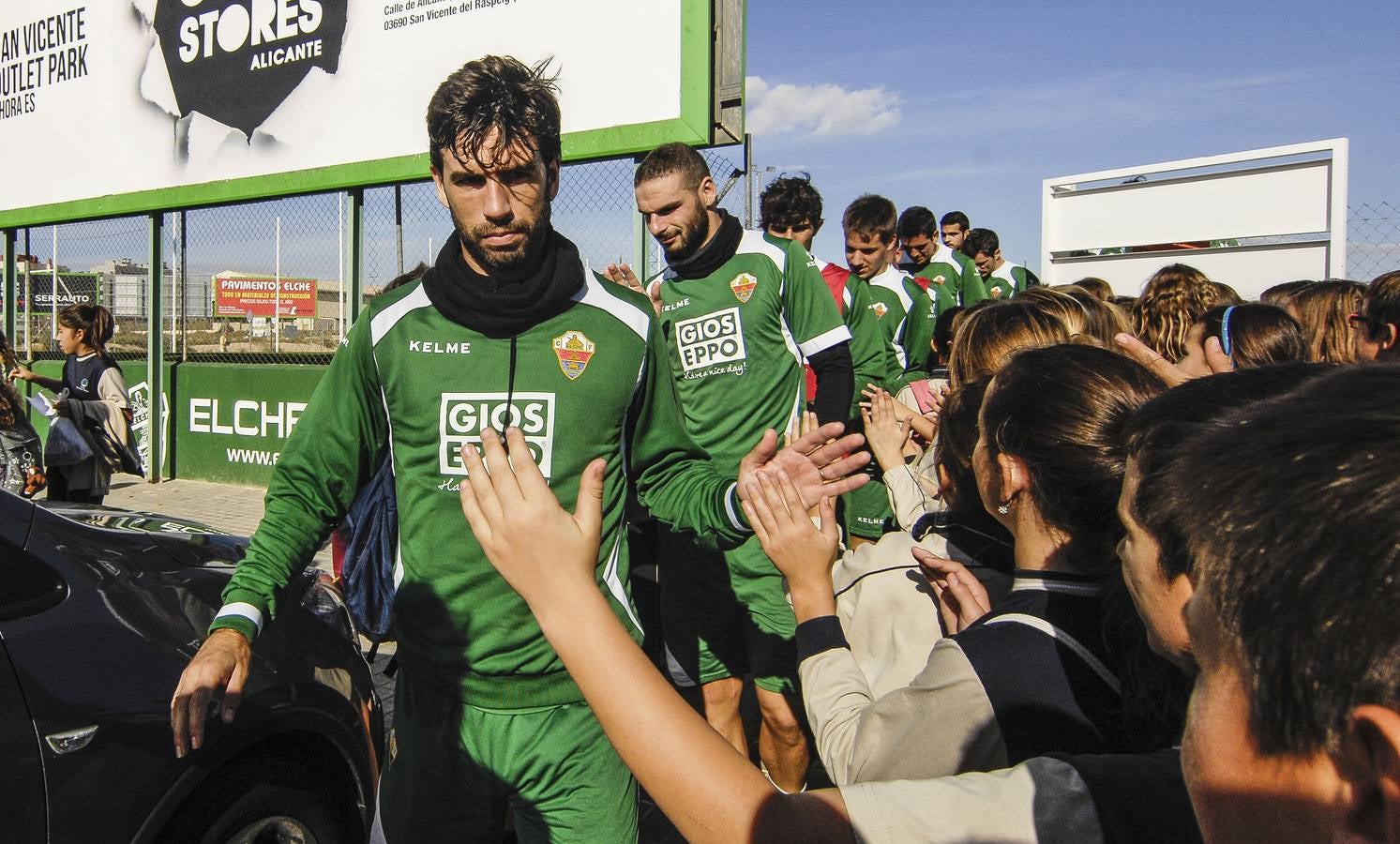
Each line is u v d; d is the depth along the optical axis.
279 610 1.79
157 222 9.11
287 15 7.42
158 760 2.08
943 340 4.32
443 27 6.55
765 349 3.41
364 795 2.53
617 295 1.88
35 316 11.89
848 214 5.01
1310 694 0.49
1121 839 0.82
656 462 1.98
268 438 8.63
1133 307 3.23
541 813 1.83
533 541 0.80
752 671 3.15
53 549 2.24
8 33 9.62
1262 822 0.53
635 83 5.70
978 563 1.74
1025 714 1.12
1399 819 0.46
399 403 1.83
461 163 1.66
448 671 1.81
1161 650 0.74
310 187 7.47
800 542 1.36
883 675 1.80
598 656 0.78
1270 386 0.77
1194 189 6.13
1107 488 1.13
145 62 8.52
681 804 0.76
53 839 1.93
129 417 5.35
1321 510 0.49
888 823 0.79
